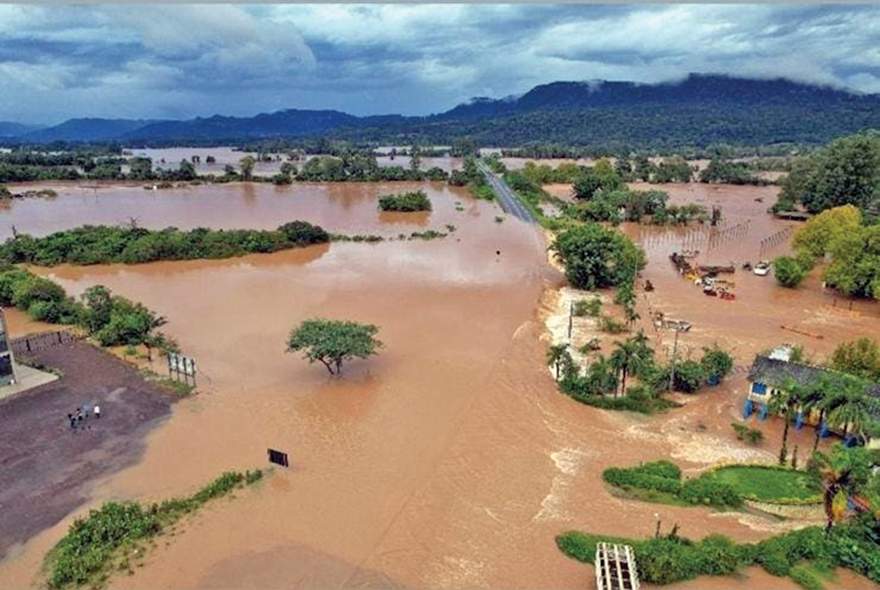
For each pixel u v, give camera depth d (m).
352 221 128.50
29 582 30.30
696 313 72.56
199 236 101.00
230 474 38.44
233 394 50.44
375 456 41.62
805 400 41.38
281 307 72.88
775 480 39.53
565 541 32.78
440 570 31.11
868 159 124.50
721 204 155.88
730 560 30.88
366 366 55.97
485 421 46.50
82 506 36.19
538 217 131.25
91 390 50.72
